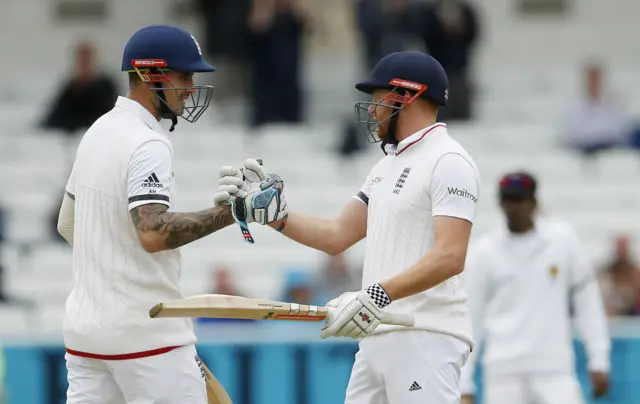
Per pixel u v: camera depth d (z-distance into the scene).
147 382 17.73
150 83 17.80
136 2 48.91
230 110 46.19
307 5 48.78
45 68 48.62
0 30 48.62
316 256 40.19
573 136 44.66
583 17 50.25
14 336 30.17
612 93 48.06
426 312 18.48
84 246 17.83
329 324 17.75
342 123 44.81
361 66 44.72
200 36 47.88
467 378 26.05
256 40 44.16
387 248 18.58
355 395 19.19
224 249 40.50
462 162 18.27
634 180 43.81
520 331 26.12
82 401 18.08
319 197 41.47
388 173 18.92
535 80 48.47
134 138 17.53
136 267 17.66
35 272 39.28
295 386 30.20
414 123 18.78
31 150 43.03
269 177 17.98
